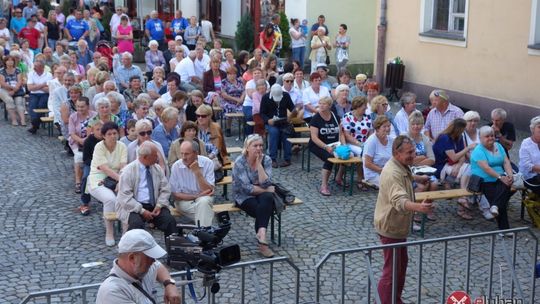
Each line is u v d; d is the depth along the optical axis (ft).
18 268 27.20
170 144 34.94
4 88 53.26
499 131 36.55
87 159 33.27
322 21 78.89
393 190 22.17
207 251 17.13
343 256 19.97
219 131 35.50
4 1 95.20
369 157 34.81
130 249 15.90
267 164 30.19
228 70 51.19
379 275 27.17
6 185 38.24
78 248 29.40
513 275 22.09
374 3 84.17
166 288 16.94
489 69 56.95
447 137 35.55
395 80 65.21
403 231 22.59
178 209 29.68
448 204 36.29
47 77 52.44
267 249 28.73
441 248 29.99
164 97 45.70
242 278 18.66
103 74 45.47
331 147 37.40
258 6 83.71
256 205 29.25
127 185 28.19
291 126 43.16
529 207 32.96
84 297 16.85
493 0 56.03
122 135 38.24
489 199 32.14
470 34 58.39
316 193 37.78
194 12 99.04
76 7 101.35
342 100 43.16
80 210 34.01
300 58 79.92
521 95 54.39
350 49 84.43
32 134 50.78
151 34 83.66
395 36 66.64
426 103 63.72
